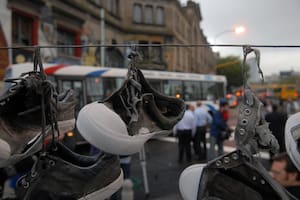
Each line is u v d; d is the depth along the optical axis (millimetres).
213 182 1153
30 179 1187
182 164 7559
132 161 7883
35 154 1208
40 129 1077
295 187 2205
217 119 7137
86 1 18875
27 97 1051
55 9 15688
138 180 5055
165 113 1402
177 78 13727
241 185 1148
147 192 5023
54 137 1138
